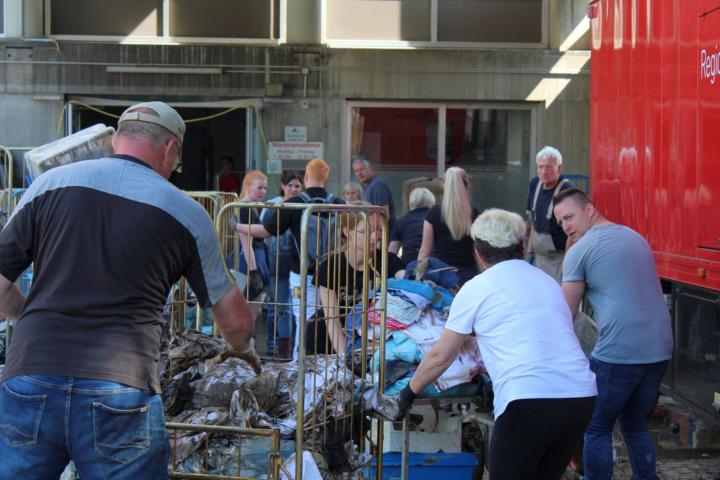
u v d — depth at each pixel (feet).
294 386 13.25
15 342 9.33
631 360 14.85
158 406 9.57
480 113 36.65
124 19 36.19
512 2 36.37
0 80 35.76
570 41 36.19
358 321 14.94
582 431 12.10
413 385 12.83
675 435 20.36
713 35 17.08
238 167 38.04
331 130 36.17
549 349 11.91
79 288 9.30
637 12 21.62
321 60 35.88
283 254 22.74
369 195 29.50
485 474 16.51
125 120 10.05
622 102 22.80
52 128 35.91
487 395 14.02
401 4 36.32
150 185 9.66
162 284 9.68
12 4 35.83
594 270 15.12
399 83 36.04
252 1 36.19
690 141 18.31
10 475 9.23
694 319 19.06
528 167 36.70
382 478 14.85
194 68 35.65
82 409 9.07
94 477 9.23
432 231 21.81
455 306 12.41
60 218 9.45
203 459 12.13
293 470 11.79
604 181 24.39
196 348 13.84
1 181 26.35
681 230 18.89
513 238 12.50
